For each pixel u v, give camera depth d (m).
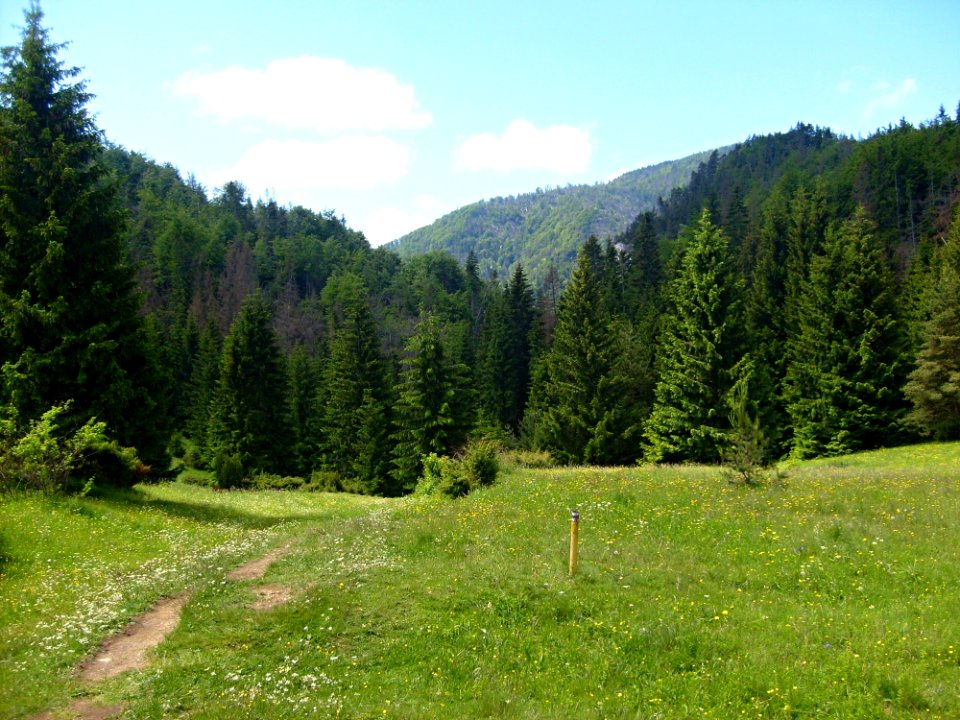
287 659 8.73
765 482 17.92
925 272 55.56
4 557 13.20
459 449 42.19
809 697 7.32
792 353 47.66
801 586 11.09
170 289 108.25
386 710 7.37
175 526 18.77
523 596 10.61
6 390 20.23
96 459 22.09
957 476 18.59
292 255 139.38
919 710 7.00
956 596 10.01
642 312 72.31
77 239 21.78
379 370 55.78
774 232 65.25
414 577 11.81
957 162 91.62
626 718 7.22
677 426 38.88
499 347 72.06
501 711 7.41
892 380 39.12
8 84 21.19
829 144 180.75
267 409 49.94
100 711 7.52
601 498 17.11
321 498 33.81
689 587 10.99
